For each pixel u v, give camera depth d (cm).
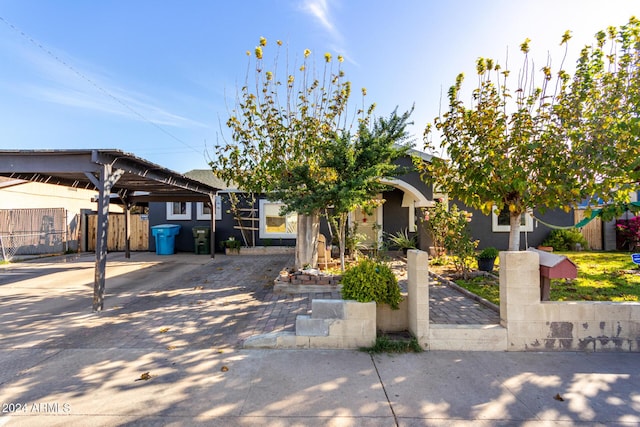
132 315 543
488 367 348
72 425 252
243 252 1366
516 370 341
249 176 801
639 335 387
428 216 984
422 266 398
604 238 1326
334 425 251
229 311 560
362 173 664
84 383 318
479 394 294
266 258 1252
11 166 607
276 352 391
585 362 359
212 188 1218
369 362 361
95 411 270
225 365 356
